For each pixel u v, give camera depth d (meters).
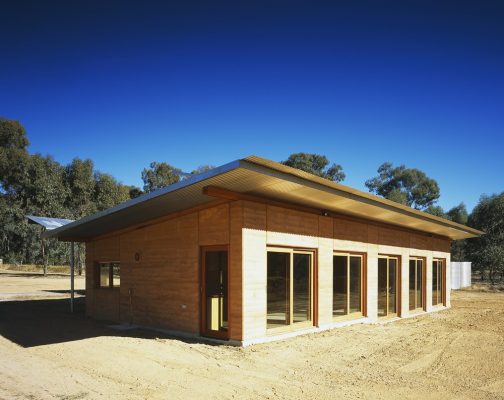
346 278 12.82
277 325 10.04
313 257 11.46
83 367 7.08
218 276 9.77
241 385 6.34
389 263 15.55
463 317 15.80
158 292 11.12
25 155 39.88
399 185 58.66
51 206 40.12
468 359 8.63
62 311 14.90
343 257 12.74
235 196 8.96
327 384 6.56
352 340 10.11
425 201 57.97
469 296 25.70
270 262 9.96
